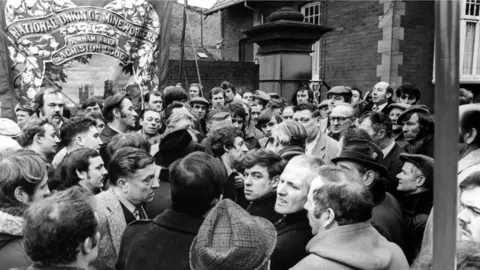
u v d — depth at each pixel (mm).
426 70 9664
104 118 4414
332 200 1822
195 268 1527
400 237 2619
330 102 5887
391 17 9117
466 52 10039
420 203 2887
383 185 2684
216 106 6141
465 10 9898
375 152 2723
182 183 1900
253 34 7422
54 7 5500
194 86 6859
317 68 11430
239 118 4875
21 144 3346
